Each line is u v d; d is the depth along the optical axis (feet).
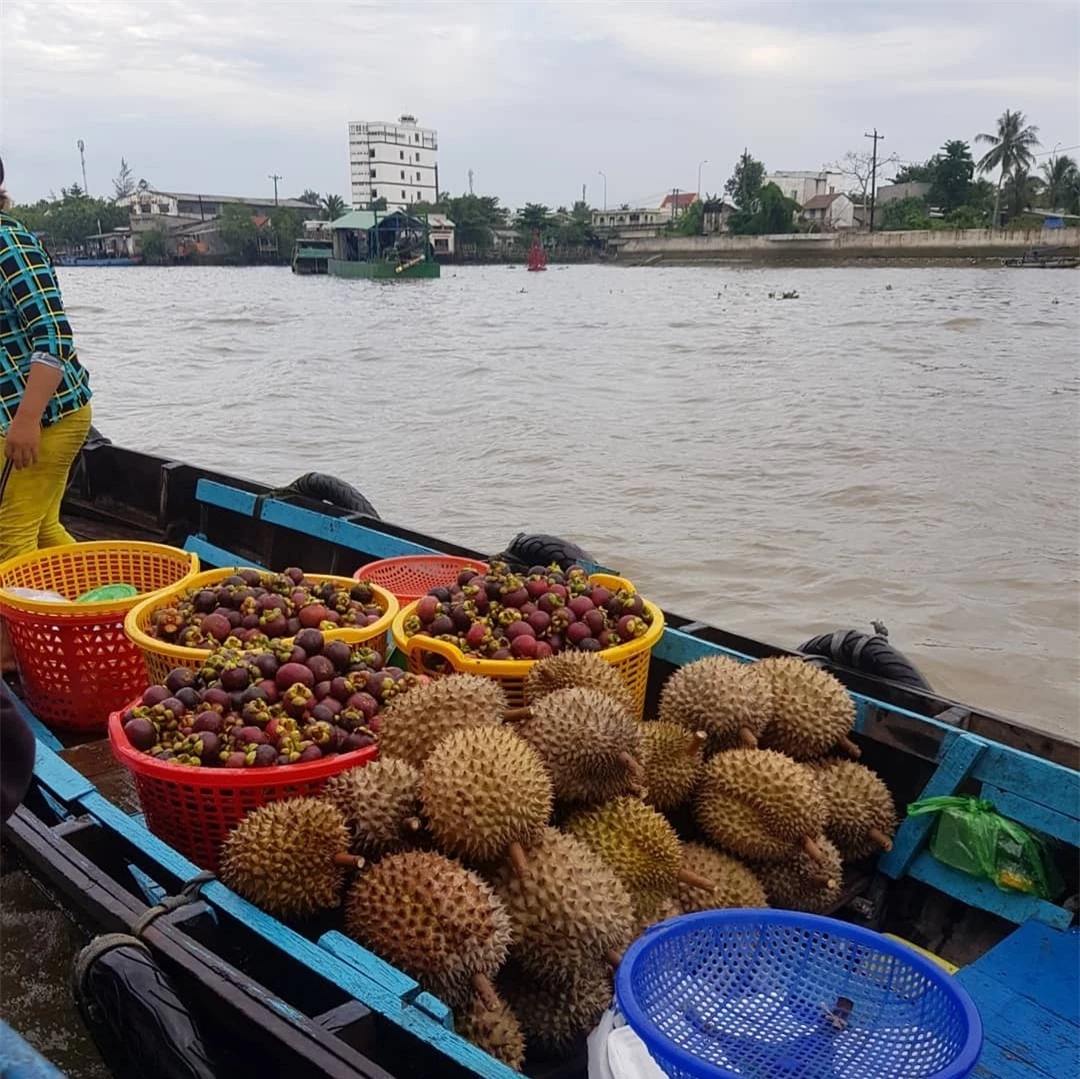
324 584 13.73
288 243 430.20
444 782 8.56
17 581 15.31
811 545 32.68
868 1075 6.95
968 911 11.34
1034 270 266.98
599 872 8.65
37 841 9.29
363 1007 7.25
